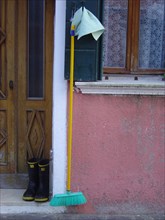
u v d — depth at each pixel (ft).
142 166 15.01
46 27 15.67
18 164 16.17
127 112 14.73
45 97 15.96
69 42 14.03
